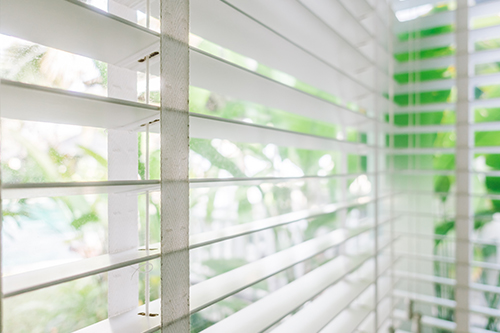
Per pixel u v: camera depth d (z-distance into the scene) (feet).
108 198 1.73
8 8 1.06
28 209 1.58
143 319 1.56
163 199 1.30
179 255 1.36
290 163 4.13
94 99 1.10
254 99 2.50
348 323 3.09
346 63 3.38
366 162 5.25
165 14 1.32
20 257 1.56
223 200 3.18
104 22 1.18
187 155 1.39
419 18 4.42
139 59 1.48
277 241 3.77
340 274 2.88
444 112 5.52
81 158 1.74
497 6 3.81
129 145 1.82
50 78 1.67
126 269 1.76
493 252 5.28
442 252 5.15
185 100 1.39
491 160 5.67
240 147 3.36
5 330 1.56
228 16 1.80
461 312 4.08
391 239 4.22
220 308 3.05
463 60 4.06
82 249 1.76
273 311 2.16
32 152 1.58
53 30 1.21
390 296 4.32
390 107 4.12
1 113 1.22
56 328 1.72
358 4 3.27
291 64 2.60
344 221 4.00
